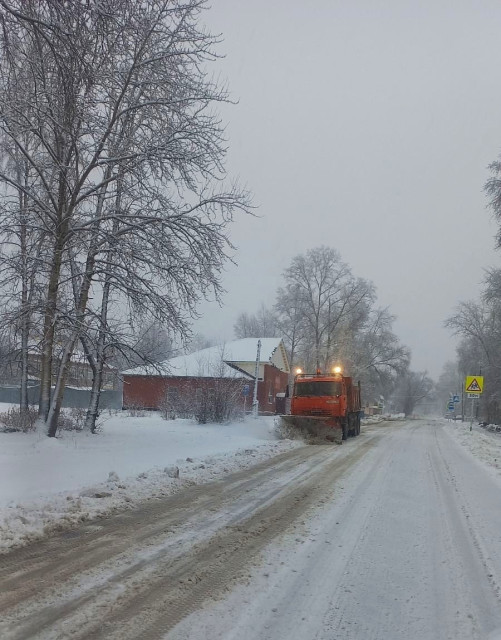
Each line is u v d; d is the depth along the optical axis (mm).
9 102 9047
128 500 7508
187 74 11164
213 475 10148
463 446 19922
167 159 11031
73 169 10750
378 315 55844
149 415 25172
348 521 6973
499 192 23734
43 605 3959
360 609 4203
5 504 6559
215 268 12164
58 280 11320
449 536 6438
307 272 48500
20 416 12281
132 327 12992
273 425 21812
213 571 4863
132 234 11586
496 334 43219
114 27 9086
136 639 3494
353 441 19953
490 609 4281
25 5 7461
